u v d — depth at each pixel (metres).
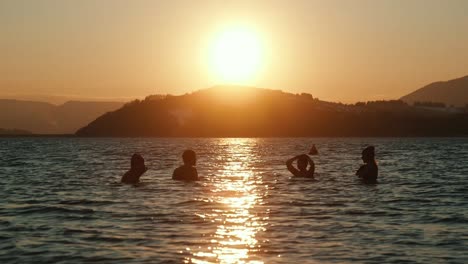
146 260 12.59
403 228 16.12
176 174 28.86
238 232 15.49
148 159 53.38
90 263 12.38
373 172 28.83
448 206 20.31
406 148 90.50
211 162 47.91
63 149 88.81
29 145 119.50
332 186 26.48
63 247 13.74
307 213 18.64
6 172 35.78
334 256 13.01
